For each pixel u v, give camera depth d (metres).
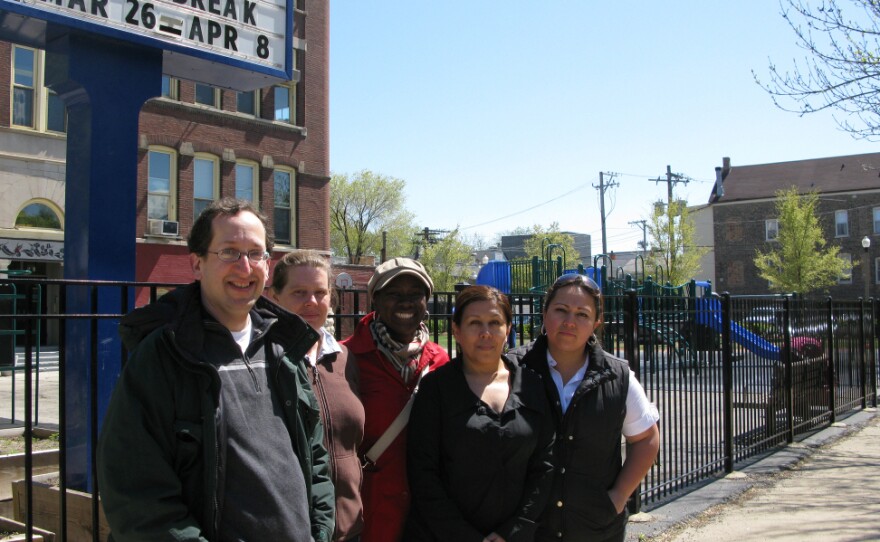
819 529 5.52
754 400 8.39
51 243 18.70
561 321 3.25
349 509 2.83
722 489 6.79
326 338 3.06
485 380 3.15
